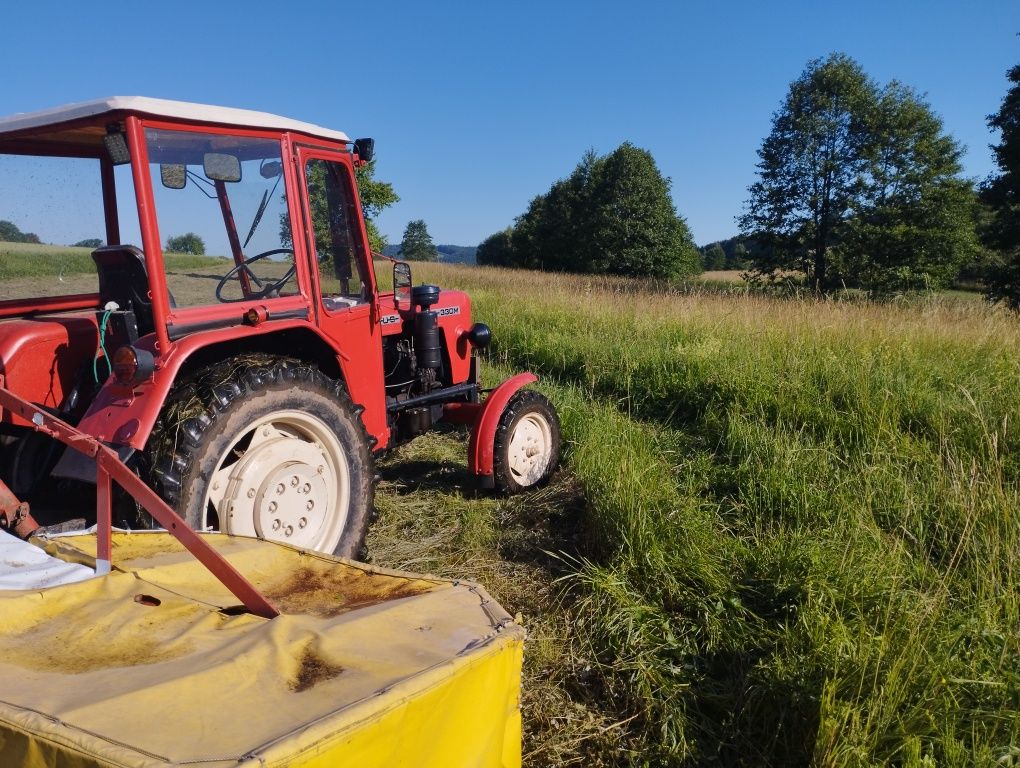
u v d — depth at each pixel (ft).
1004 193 81.61
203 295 10.31
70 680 4.92
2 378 9.68
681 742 8.23
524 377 16.19
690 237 164.25
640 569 11.45
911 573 10.84
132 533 7.93
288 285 11.56
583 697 9.27
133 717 4.32
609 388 25.49
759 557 11.42
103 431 9.04
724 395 21.76
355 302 13.01
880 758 7.47
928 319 27.89
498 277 84.64
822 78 111.24
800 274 115.65
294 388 10.63
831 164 109.19
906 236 101.45
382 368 13.61
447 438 19.81
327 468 11.34
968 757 7.27
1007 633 8.81
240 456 10.45
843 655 8.57
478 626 6.08
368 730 4.50
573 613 10.91
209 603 6.45
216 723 4.36
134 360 8.88
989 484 12.16
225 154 10.35
